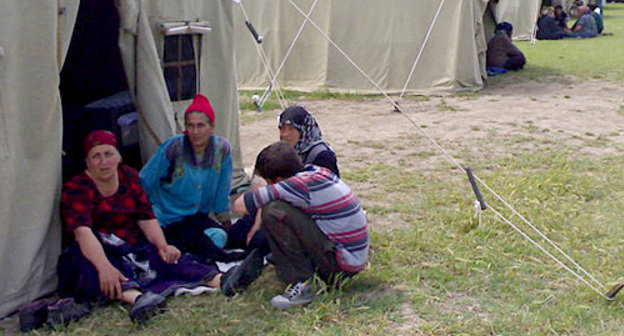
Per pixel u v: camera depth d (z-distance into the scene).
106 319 3.68
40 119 3.75
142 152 4.82
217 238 4.53
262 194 3.77
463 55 11.54
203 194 4.64
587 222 5.26
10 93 3.58
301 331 3.56
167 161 4.47
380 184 6.43
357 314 3.75
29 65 3.67
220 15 5.61
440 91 11.53
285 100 11.00
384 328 3.61
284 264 3.91
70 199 3.91
